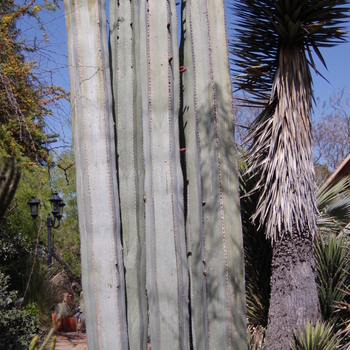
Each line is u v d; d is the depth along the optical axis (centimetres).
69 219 1477
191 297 262
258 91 516
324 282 479
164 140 256
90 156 252
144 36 269
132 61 276
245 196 484
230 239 252
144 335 257
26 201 909
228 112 261
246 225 501
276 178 439
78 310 1036
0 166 146
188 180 272
